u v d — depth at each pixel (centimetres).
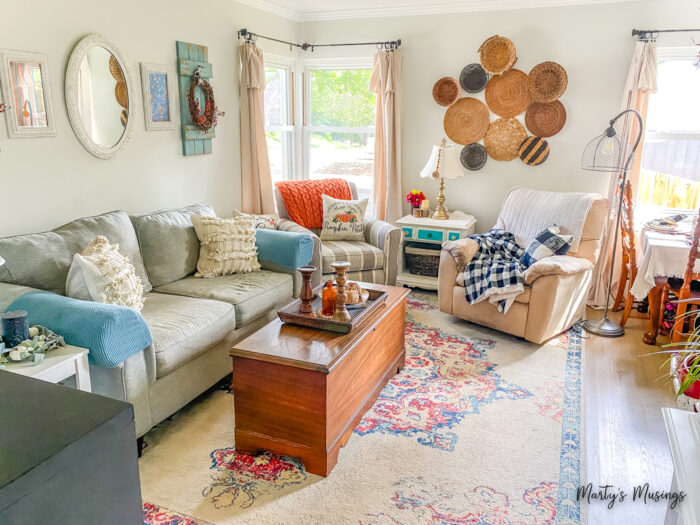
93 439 55
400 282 464
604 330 368
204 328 258
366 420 258
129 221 303
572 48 418
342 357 215
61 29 281
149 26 338
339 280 237
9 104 258
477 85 448
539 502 204
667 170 422
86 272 234
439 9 449
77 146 298
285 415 218
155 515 194
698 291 342
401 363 309
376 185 493
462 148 466
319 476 218
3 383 64
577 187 436
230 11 411
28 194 275
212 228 332
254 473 219
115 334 204
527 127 440
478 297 350
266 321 323
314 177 539
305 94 520
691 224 385
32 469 48
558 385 295
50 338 199
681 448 131
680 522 126
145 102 340
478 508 200
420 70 468
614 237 392
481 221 476
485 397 281
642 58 392
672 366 239
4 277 238
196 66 379
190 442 240
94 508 56
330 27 491
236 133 437
